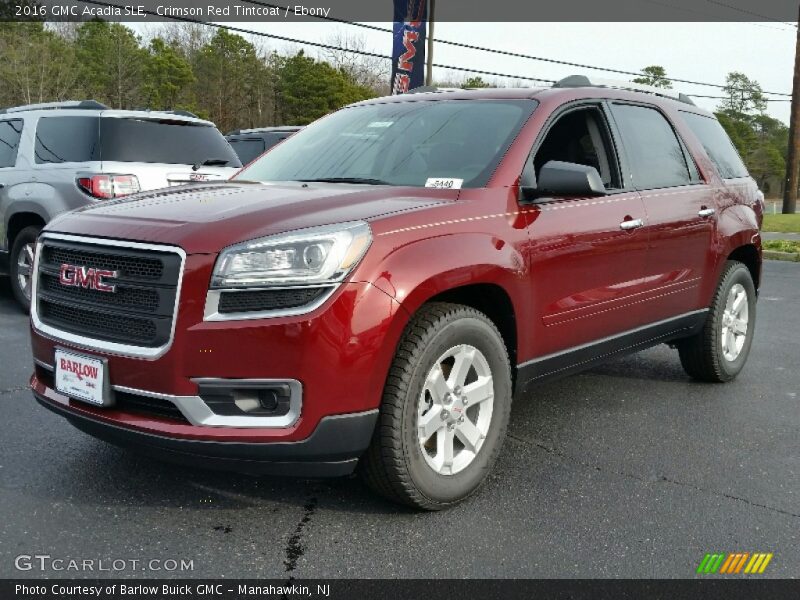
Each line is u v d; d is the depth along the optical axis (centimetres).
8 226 759
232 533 309
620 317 439
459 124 413
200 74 7325
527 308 368
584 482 372
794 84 3134
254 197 342
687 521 331
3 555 287
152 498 338
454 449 346
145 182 731
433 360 320
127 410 312
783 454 418
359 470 323
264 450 292
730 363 557
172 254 298
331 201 330
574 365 418
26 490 343
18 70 5453
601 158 440
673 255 476
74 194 714
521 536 313
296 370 289
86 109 757
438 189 363
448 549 301
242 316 289
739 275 554
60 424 430
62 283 332
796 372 605
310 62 6581
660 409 495
